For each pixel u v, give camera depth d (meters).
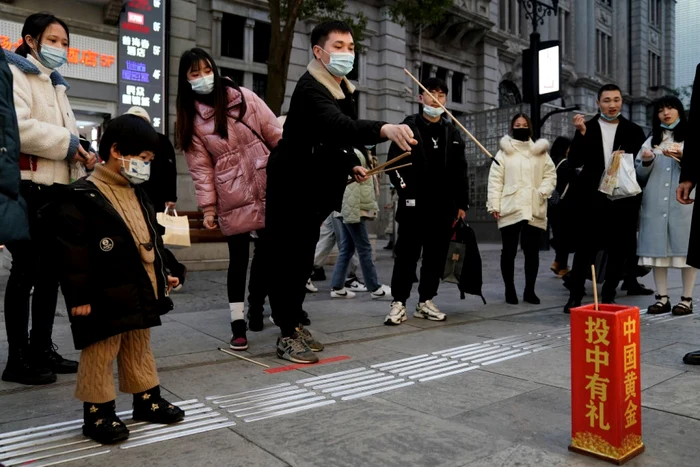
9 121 2.39
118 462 1.93
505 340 3.81
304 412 2.42
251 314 4.05
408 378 2.93
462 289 4.86
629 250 4.87
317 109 2.95
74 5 11.34
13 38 10.59
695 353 3.15
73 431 2.21
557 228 6.91
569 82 26.36
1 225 2.31
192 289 6.22
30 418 2.35
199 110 3.54
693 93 3.32
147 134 2.20
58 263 2.01
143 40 12.14
